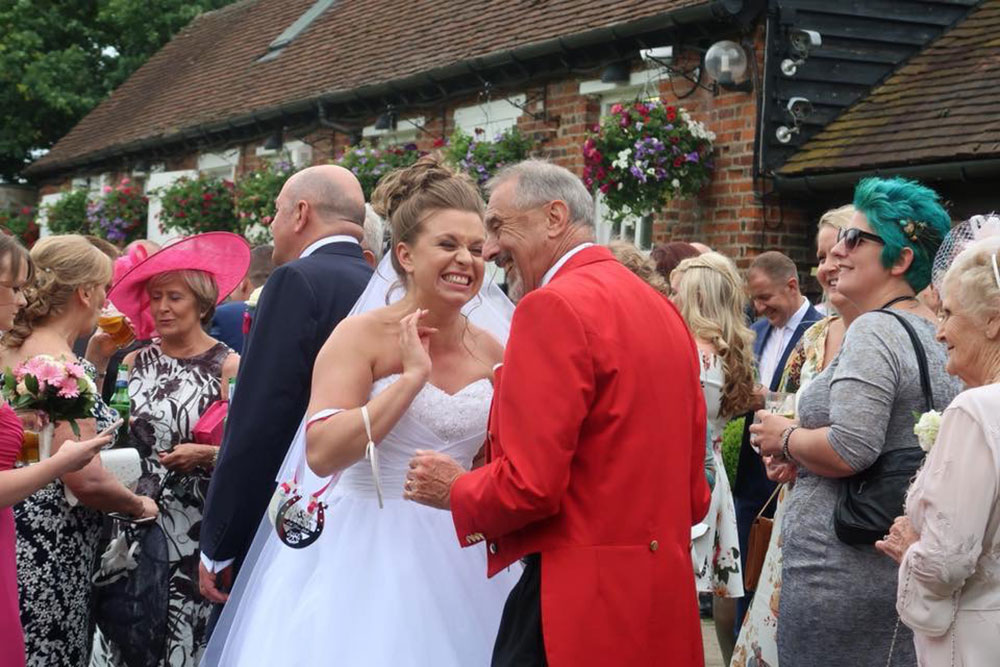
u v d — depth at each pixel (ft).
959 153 26.50
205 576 14.16
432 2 49.52
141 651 16.11
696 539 18.20
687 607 10.84
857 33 31.94
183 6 84.07
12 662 12.56
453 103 42.29
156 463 16.57
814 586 12.46
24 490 12.46
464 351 12.83
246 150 55.26
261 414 13.83
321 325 14.05
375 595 12.16
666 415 10.80
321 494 12.49
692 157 31.30
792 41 30.63
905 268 12.85
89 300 15.24
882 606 12.15
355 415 11.68
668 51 32.55
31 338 14.92
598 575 10.32
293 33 60.03
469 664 12.44
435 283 12.19
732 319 18.22
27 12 83.41
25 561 14.43
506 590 13.01
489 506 10.25
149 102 68.85
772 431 12.96
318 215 14.89
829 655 12.38
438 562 12.52
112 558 16.10
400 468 12.46
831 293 13.97
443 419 12.35
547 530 10.49
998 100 28.12
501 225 11.39
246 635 12.58
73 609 14.88
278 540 12.87
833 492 12.55
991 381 10.42
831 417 12.28
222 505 13.96
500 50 38.55
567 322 10.30
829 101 31.60
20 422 12.96
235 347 23.66
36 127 85.92
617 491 10.41
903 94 30.86
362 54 49.60
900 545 11.10
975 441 10.00
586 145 32.01
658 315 11.10
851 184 29.07
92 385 14.21
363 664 11.93
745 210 31.09
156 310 17.04
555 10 38.81
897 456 12.17
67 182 73.87
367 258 16.60
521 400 10.25
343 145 48.06
